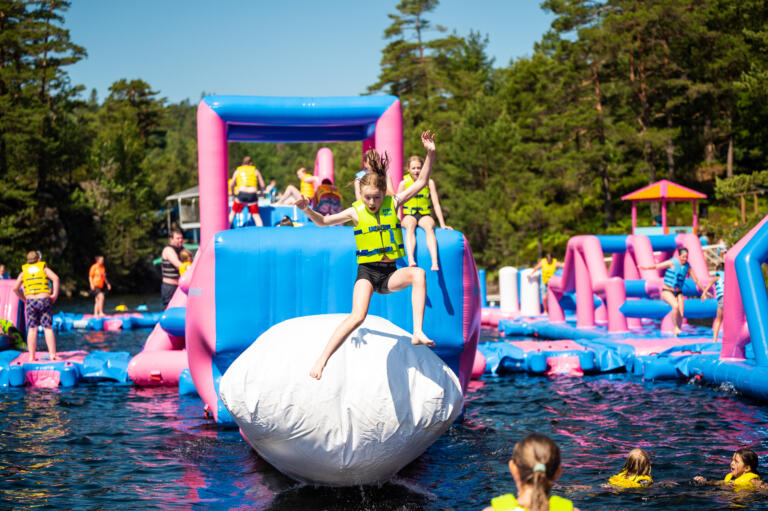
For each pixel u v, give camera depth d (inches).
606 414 330.3
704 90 1524.4
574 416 328.5
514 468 121.6
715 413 324.5
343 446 204.4
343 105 380.8
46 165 1800.0
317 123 386.6
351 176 1692.9
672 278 536.1
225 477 238.8
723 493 212.4
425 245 275.4
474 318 284.8
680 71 1594.5
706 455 256.2
